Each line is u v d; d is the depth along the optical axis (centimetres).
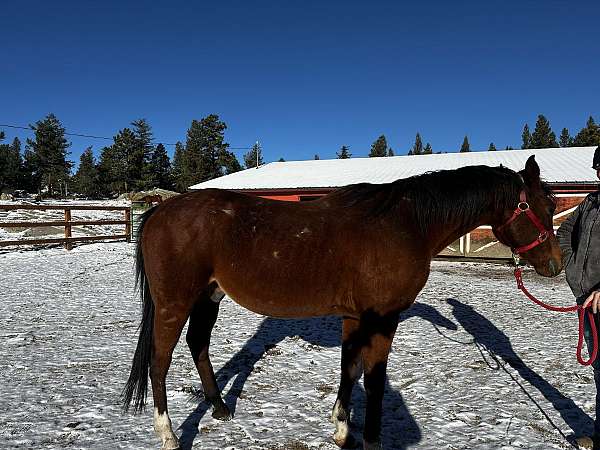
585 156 1574
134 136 5312
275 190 1591
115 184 5256
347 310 294
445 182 315
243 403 367
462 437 318
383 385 286
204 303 342
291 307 291
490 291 861
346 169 1811
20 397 366
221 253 291
